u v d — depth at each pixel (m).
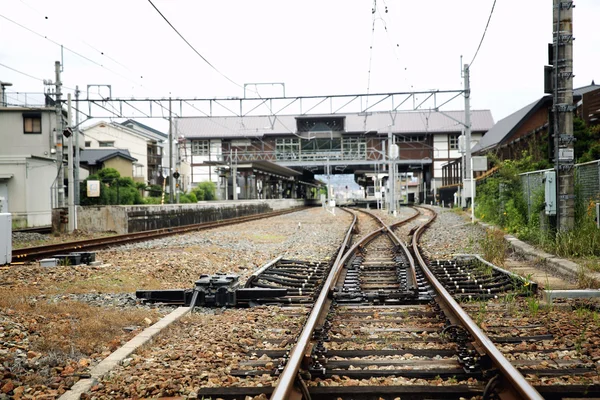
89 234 21.48
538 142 22.73
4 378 4.67
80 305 7.41
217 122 73.19
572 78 11.64
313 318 5.93
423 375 4.50
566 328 5.96
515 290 8.17
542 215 13.61
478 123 70.31
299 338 5.12
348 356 5.14
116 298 8.27
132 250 14.88
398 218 30.81
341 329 6.14
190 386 4.46
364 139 69.00
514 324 6.31
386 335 5.88
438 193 62.06
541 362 4.81
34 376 4.69
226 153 71.00
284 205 60.34
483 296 7.93
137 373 4.79
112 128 61.41
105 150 52.62
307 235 20.73
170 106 27.33
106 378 4.73
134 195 41.53
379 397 4.10
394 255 13.20
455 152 69.00
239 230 23.94
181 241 17.83
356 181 82.25
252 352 5.38
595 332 5.76
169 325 6.47
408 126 69.38
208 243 17.22
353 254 13.09
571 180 11.73
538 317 6.61
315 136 68.50
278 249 15.75
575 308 7.05
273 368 4.86
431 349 5.20
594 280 8.20
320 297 7.14
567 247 10.90
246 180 57.38
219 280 7.96
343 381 4.39
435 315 6.87
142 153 63.31
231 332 6.25
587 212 11.74
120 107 27.00
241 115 27.83
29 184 29.31
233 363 5.05
